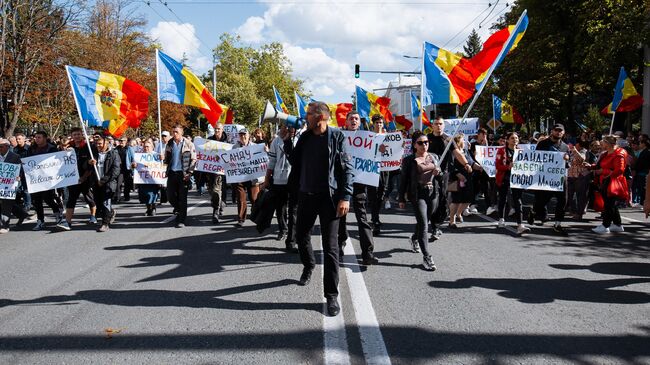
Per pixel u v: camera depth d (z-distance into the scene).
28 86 23.94
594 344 3.91
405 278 5.78
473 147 11.77
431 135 7.98
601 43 17.55
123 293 5.25
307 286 5.46
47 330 4.22
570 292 5.26
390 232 8.80
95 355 3.72
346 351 3.78
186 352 3.76
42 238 8.52
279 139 7.60
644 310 4.71
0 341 4.00
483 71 8.63
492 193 10.98
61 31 23.86
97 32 32.16
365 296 5.09
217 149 9.84
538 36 23.48
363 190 6.48
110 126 9.98
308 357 3.67
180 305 4.84
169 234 8.72
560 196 8.68
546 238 8.30
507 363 3.58
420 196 6.28
